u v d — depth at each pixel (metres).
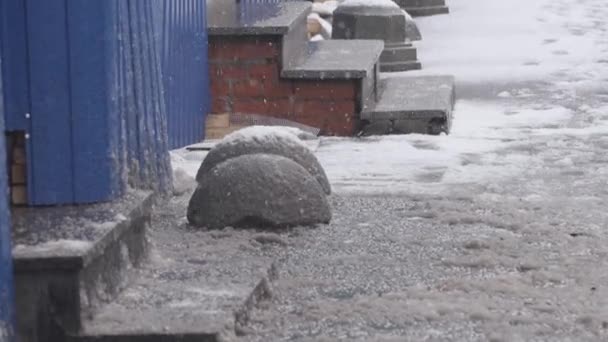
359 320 11.09
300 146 16.14
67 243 10.37
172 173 16.62
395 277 12.58
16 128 11.46
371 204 16.31
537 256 13.41
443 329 10.80
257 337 10.62
